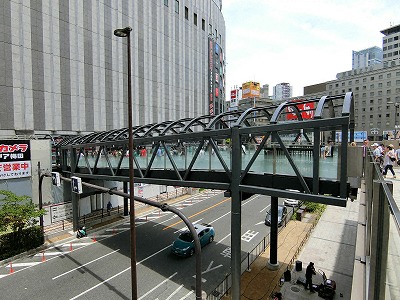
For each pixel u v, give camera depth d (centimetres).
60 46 3306
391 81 7631
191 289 1420
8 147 2286
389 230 357
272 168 1178
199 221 2578
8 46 2873
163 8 4750
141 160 1908
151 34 4503
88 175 2142
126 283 1481
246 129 1146
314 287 1344
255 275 1561
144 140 1630
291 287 1389
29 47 3033
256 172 1202
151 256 1812
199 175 1415
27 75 3022
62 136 3153
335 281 1440
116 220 2573
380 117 7862
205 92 5947
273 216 1639
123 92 4059
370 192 660
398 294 328
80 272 1600
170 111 4912
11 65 2898
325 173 1016
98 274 1577
